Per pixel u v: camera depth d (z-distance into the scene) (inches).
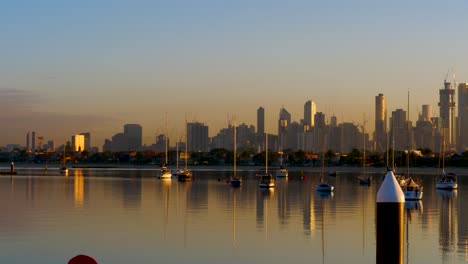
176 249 1636.3
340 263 1467.8
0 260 1480.1
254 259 1514.5
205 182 5610.2
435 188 4872.0
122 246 1678.2
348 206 2957.7
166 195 3683.6
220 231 1979.6
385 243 379.9
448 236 1907.0
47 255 1545.3
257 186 4894.2
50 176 7047.2
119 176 7130.9
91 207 2807.6
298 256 1558.8
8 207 2800.2
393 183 383.6
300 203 3137.3
